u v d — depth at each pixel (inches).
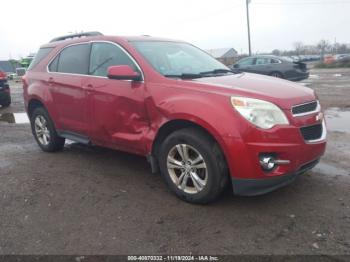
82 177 201.6
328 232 138.2
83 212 160.6
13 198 176.7
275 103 146.9
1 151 261.0
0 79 500.7
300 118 151.0
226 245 132.2
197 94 158.2
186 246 132.6
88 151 253.0
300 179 189.6
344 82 781.3
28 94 253.9
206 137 155.6
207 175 155.3
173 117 161.3
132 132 184.4
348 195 169.5
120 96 185.3
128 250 131.4
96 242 136.9
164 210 159.8
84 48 217.2
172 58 196.4
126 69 175.3
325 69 1433.3
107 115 194.7
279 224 145.0
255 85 163.0
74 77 216.2
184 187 165.9
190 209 159.9
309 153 153.1
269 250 128.3
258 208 158.7
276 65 738.8
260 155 144.9
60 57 234.5
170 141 165.8
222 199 167.8
